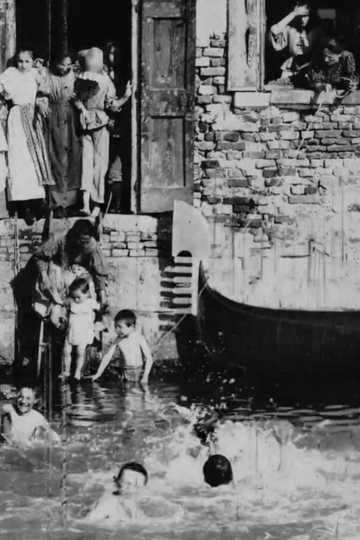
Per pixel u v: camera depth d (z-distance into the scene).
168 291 23.28
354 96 23.81
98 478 16.70
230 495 16.19
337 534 14.91
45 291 22.31
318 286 23.97
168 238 23.34
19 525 15.13
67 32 25.84
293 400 20.33
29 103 23.00
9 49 23.20
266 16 25.22
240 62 23.66
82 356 21.81
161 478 16.73
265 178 23.89
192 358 22.95
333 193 23.95
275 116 23.81
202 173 23.86
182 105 23.38
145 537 14.84
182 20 23.34
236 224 23.86
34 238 23.09
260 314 22.88
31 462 17.31
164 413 19.45
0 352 22.84
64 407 19.91
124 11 25.80
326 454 17.58
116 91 24.16
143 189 23.36
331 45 23.69
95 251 22.58
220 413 19.44
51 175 23.17
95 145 23.30
